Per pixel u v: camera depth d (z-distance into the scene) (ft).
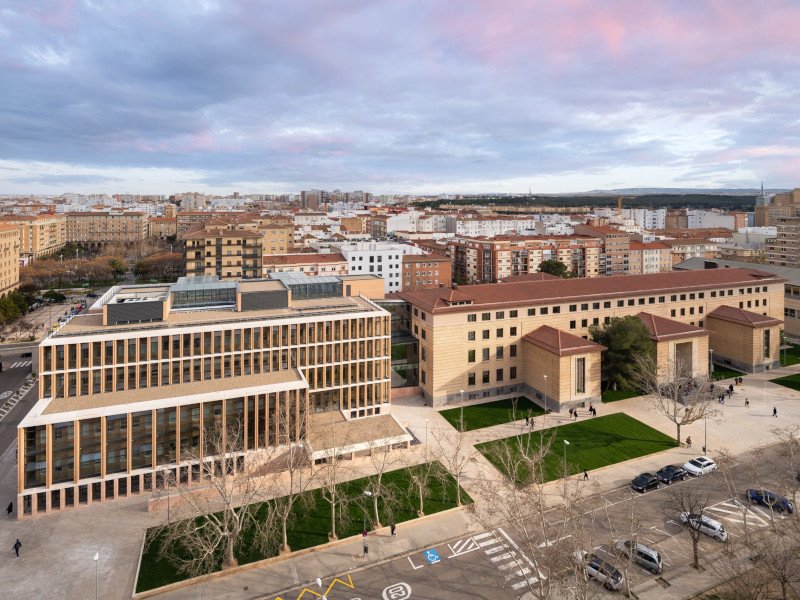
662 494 221.87
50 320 535.19
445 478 237.25
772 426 286.25
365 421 275.39
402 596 166.09
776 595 156.25
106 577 175.63
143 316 264.11
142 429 225.76
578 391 314.96
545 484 231.50
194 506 188.75
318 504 217.56
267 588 170.91
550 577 146.10
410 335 350.43
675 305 394.32
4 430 289.12
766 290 433.48
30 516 209.46
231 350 263.49
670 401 322.34
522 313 343.26
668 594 162.30
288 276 354.13
